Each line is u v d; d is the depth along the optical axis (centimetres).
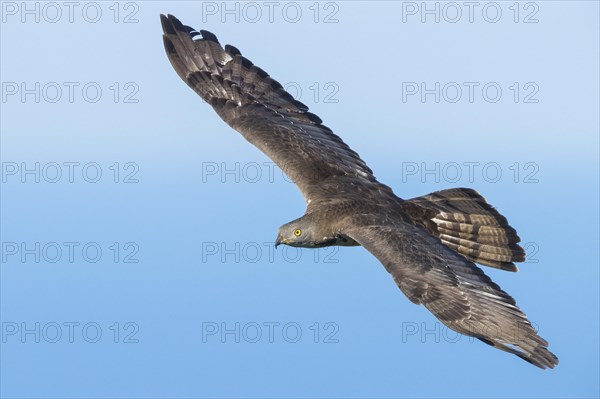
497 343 1359
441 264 1451
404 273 1440
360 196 1625
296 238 1591
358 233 1534
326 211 1593
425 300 1412
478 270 1442
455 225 1638
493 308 1401
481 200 1645
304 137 1720
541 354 1356
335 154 1705
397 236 1507
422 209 1636
